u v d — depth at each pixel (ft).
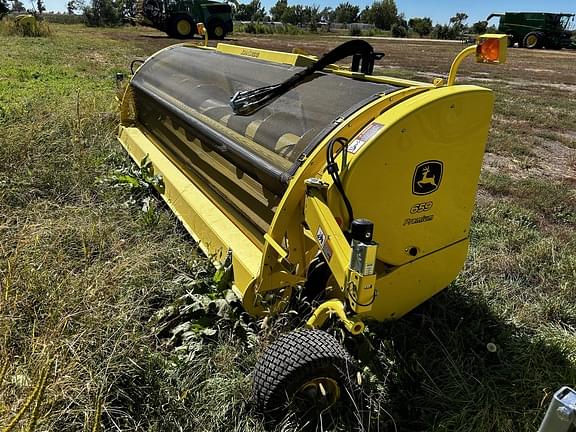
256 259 9.46
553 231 15.81
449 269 9.49
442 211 8.73
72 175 14.97
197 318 9.32
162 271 10.73
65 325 7.68
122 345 7.86
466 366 8.95
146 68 17.85
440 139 8.01
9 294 8.25
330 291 9.00
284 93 10.31
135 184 14.67
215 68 13.69
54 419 6.40
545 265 13.19
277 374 7.12
